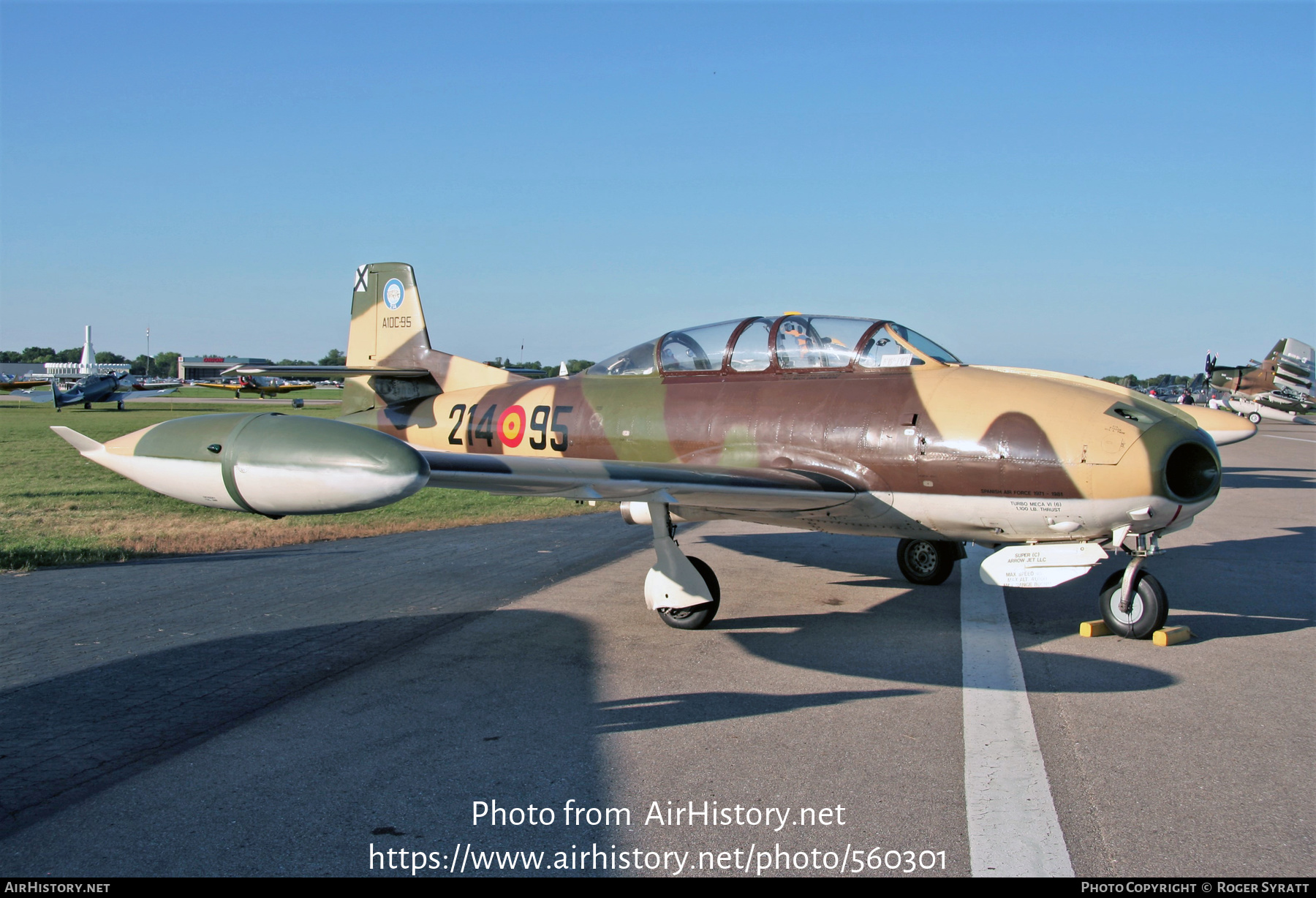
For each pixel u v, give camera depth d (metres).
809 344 7.12
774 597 7.39
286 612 6.53
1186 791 3.54
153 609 6.57
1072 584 8.00
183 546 9.52
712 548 10.04
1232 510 13.27
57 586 7.36
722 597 7.38
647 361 8.11
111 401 58.03
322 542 10.12
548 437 8.41
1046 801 3.45
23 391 66.69
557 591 7.41
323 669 5.13
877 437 6.34
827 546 10.21
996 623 6.46
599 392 8.18
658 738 4.11
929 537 6.68
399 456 4.16
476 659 5.40
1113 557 9.38
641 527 11.51
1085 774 3.70
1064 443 5.65
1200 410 15.09
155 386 69.38
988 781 3.64
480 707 4.52
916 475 6.16
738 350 7.46
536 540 10.27
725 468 6.48
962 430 6.01
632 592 7.38
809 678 5.07
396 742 4.02
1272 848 3.07
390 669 5.16
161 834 3.13
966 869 2.95
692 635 6.04
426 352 10.38
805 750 3.97
